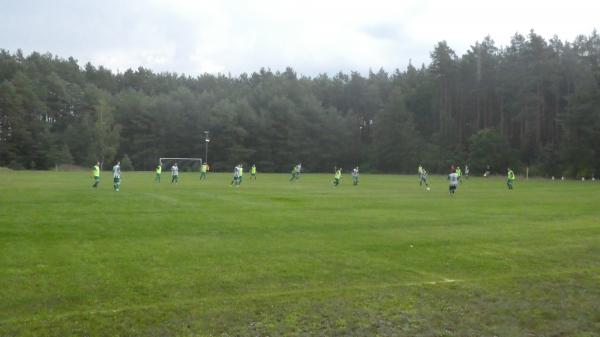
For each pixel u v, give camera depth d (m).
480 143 93.50
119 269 11.64
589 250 14.70
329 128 121.06
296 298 9.52
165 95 125.56
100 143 107.50
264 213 22.56
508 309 9.16
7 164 101.12
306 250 14.33
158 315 8.49
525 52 94.44
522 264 12.91
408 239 16.41
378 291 10.10
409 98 119.81
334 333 7.95
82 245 14.34
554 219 22.02
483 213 24.19
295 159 119.31
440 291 10.16
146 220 19.52
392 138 110.44
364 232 17.75
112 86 141.00
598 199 33.31
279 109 120.56
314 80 148.50
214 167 116.31
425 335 7.98
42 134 103.94
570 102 81.12
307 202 28.33
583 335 8.09
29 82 109.12
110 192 32.19
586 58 95.00
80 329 7.87
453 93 110.88
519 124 101.56
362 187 46.28
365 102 135.75
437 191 41.47
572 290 10.32
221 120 116.31
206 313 8.62
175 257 13.01
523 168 92.00
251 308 8.91
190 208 23.97
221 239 15.81
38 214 20.31
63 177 55.47
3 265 11.71
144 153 115.62
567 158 80.44
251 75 159.25
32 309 8.86
